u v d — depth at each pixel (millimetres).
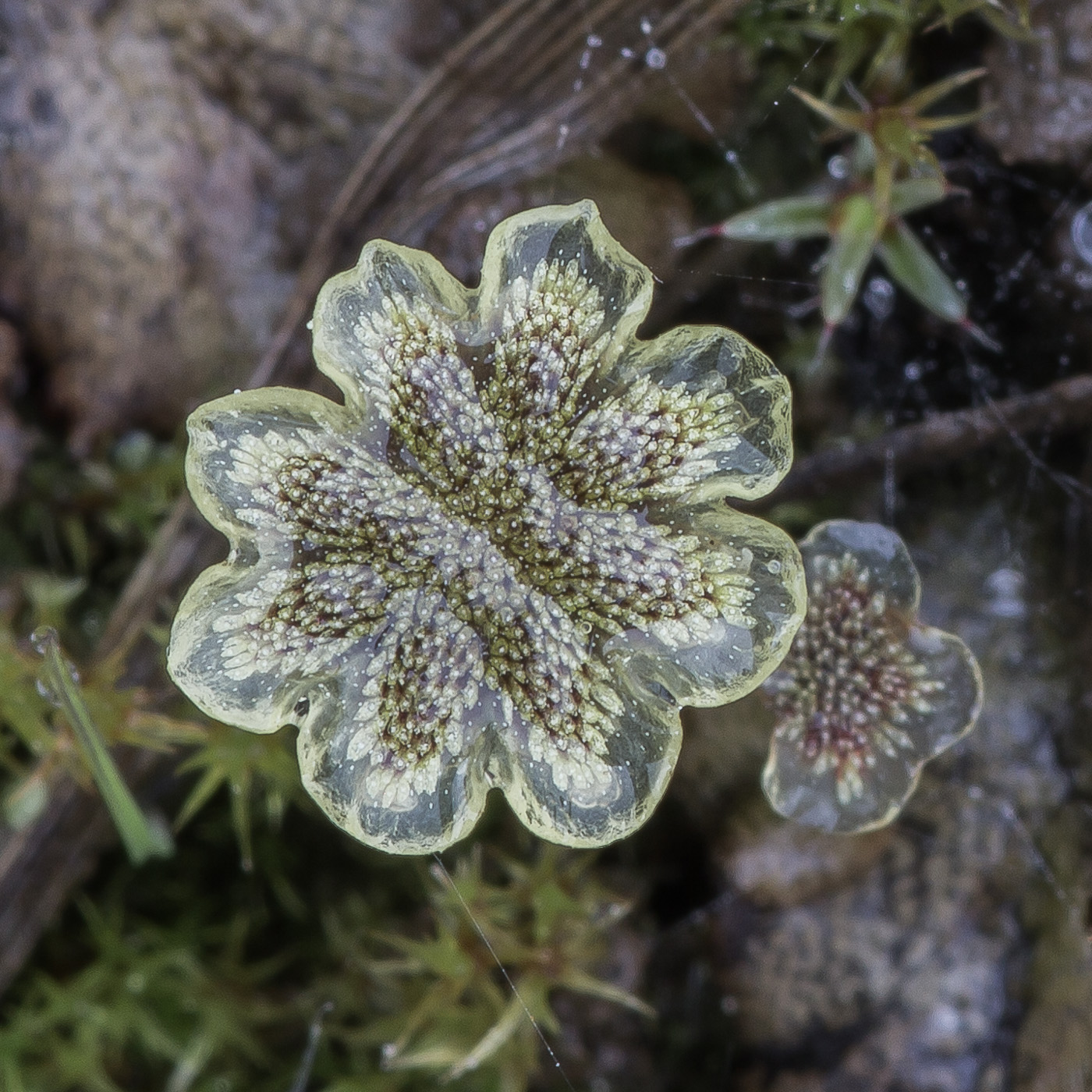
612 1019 100
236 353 101
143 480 101
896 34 96
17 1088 100
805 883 98
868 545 94
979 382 99
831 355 100
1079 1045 96
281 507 90
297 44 100
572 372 90
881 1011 98
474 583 90
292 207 100
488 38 98
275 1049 102
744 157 99
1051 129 96
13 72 100
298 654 90
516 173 98
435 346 90
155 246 101
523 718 90
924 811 98
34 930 101
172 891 103
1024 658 98
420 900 102
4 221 101
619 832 90
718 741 100
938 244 99
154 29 100
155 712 99
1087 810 97
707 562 90
